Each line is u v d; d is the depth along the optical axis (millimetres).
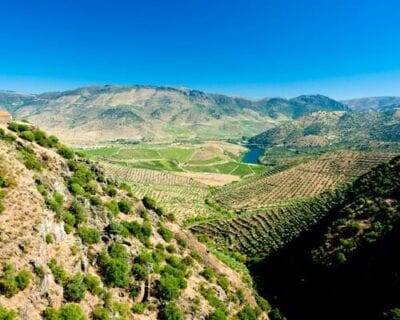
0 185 50969
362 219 106375
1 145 60906
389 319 68125
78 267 50969
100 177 76812
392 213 100562
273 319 78062
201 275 70375
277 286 100750
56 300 45219
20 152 62406
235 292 73438
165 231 74812
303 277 98188
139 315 53219
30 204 51125
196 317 57750
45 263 47094
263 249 134875
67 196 62312
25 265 44375
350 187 160125
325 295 88125
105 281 53938
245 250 139500
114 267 54844
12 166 55750
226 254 119500
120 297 53719
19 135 71750
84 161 78812
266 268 113562
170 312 54969
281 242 136875
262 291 94438
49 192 57625
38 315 42125
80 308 46062
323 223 124500
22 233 46812
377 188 120062
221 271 78688
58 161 70438
